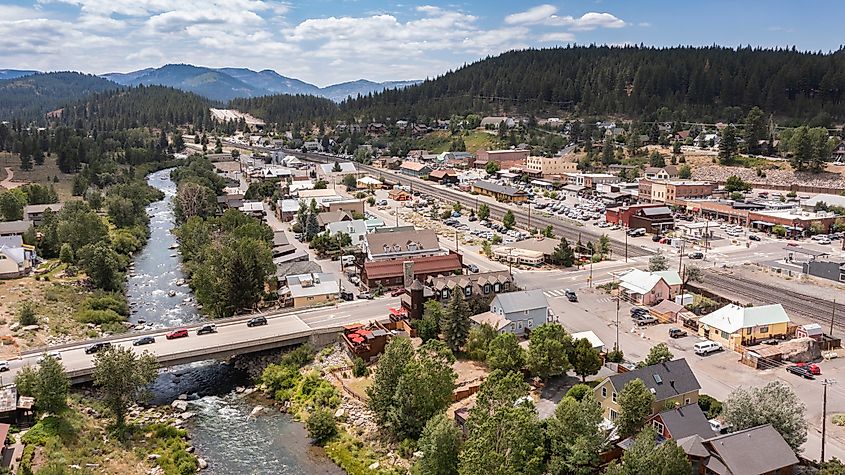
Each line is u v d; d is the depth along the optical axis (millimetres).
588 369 82875
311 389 87438
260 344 97312
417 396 72500
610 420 71188
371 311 113188
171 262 161250
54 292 120500
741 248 160375
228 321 107000
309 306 116562
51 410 73188
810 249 156375
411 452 71250
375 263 128375
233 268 114000
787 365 87688
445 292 110938
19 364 87500
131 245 169875
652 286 116562
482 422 60312
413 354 77688
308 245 173500
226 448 75125
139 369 77125
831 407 75688
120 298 126062
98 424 77062
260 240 149125
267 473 69688
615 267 142625
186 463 70312
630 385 67500
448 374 74562
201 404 86688
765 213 184250
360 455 72438
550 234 173500
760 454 58156
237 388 91688
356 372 90062
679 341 98750
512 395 64375
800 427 63156
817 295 120125
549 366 82125
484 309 110750
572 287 127938
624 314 111688
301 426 80375
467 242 170125
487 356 88938
